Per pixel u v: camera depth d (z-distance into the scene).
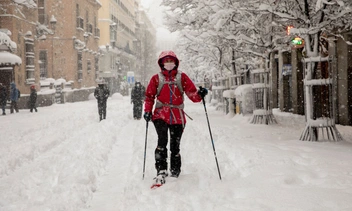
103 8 63.12
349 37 13.16
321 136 9.30
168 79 5.09
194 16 14.13
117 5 72.44
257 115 13.04
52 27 39.00
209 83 36.78
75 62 41.44
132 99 16.92
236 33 13.31
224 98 18.39
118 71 69.44
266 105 13.01
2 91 20.81
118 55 69.44
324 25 8.83
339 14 8.91
